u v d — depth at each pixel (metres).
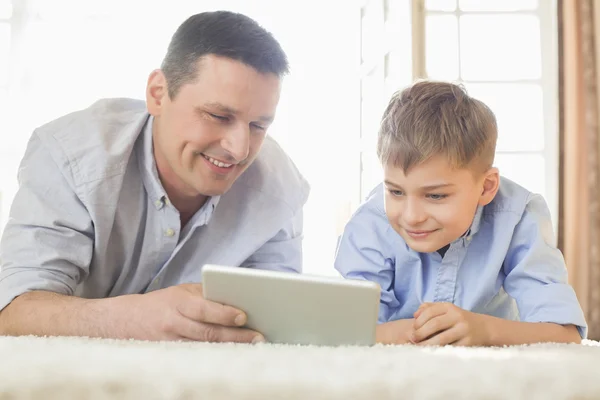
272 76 1.12
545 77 3.10
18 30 3.52
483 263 1.30
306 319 0.77
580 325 1.13
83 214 1.22
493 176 1.23
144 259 1.34
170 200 1.33
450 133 1.13
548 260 1.23
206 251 1.39
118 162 1.22
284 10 4.04
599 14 2.90
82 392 0.45
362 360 0.52
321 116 4.07
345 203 3.78
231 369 0.47
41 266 1.14
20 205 1.20
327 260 4.00
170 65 1.16
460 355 0.56
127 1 3.68
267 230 1.39
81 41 3.62
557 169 2.89
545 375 0.48
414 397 0.46
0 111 3.47
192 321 0.83
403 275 1.37
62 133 1.24
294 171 1.50
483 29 3.11
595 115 2.87
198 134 1.13
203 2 3.81
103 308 0.93
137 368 0.47
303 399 0.45
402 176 1.15
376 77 3.33
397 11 3.11
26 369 0.46
